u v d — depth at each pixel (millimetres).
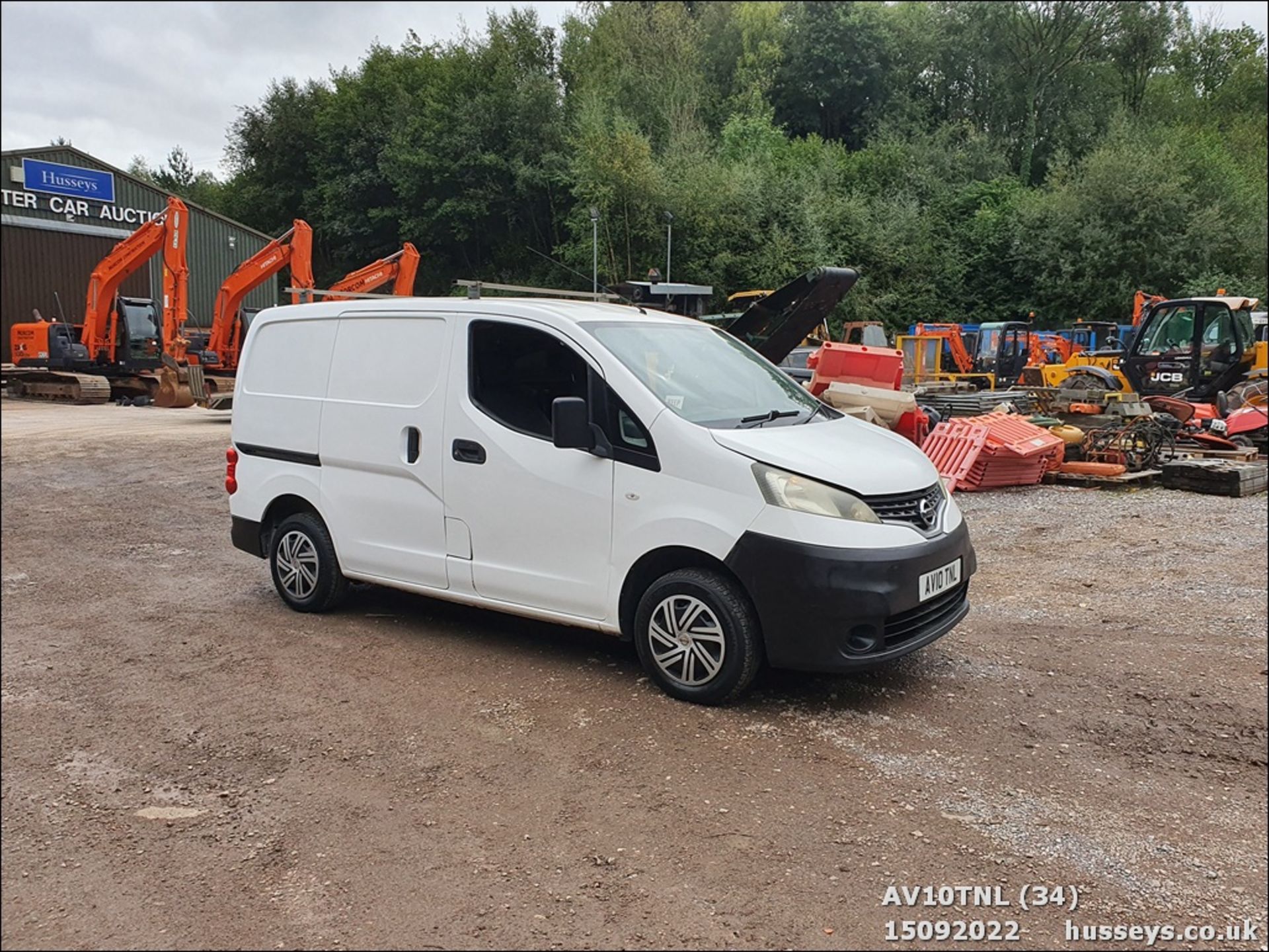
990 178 46531
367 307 5555
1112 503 10047
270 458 6059
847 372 13297
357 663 5051
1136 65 53469
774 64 53219
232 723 4281
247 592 6742
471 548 5039
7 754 3990
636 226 37156
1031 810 3467
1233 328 15680
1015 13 51625
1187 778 3750
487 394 4965
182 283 22234
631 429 4457
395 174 41438
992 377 23219
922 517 4375
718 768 3742
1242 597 6367
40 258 30172
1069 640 5508
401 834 3277
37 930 2770
